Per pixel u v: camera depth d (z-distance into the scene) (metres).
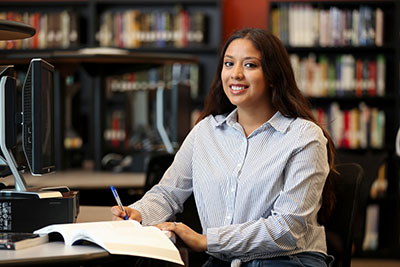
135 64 4.30
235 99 2.23
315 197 2.11
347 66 5.70
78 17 5.86
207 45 5.98
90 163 5.68
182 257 1.79
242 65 2.22
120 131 5.85
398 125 5.67
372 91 5.70
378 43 5.70
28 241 1.57
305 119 2.22
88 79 5.99
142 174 4.05
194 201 2.52
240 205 2.16
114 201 3.48
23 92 1.91
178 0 5.91
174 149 4.22
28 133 1.90
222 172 2.22
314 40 5.72
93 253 1.50
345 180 2.33
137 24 5.87
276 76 2.21
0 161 1.91
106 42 5.88
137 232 1.67
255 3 6.23
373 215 5.69
